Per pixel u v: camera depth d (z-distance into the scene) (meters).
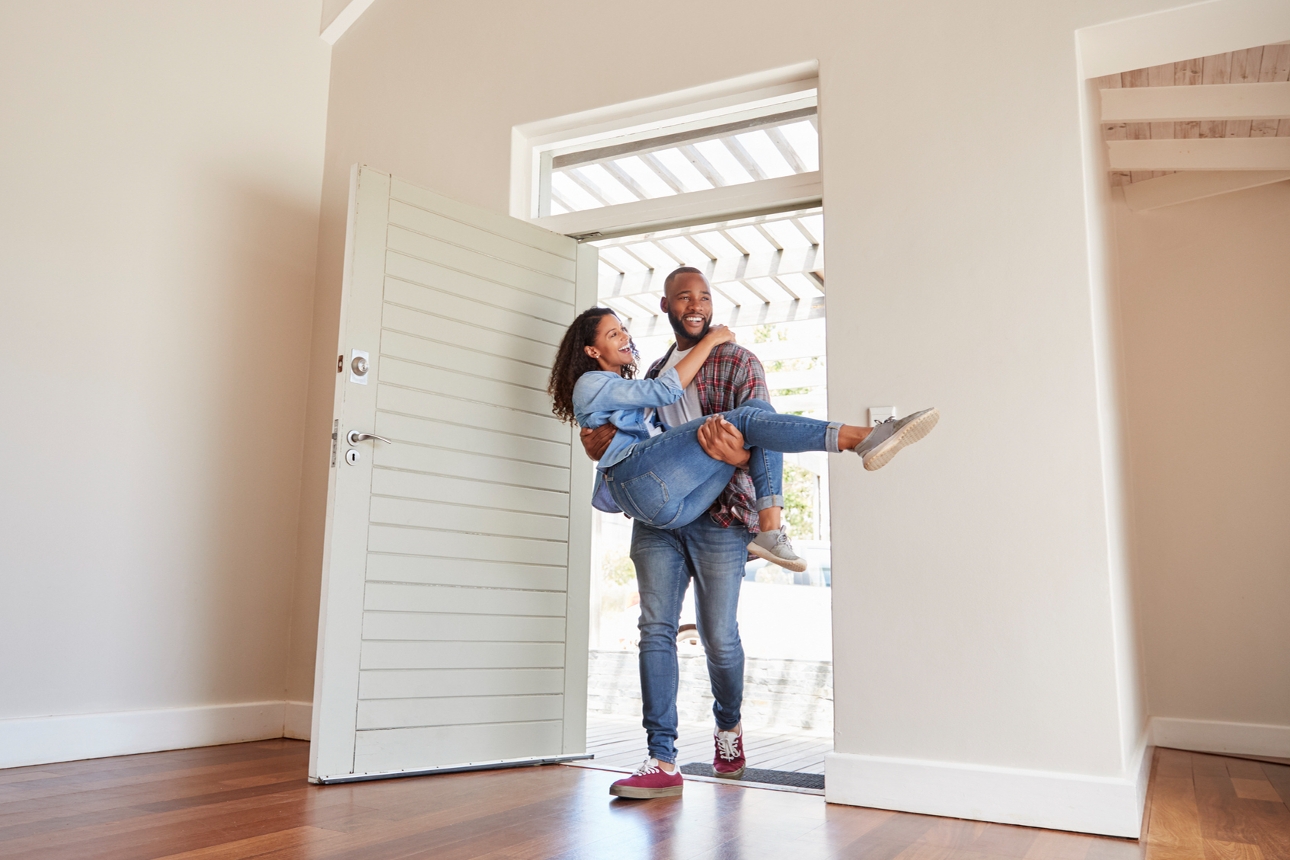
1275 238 4.00
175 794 2.40
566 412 2.91
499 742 2.94
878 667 2.53
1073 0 2.57
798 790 2.64
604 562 8.14
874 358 2.66
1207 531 3.96
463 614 2.90
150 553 3.22
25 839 1.89
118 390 3.15
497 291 3.12
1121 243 4.26
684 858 1.83
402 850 1.83
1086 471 2.38
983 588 2.45
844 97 2.84
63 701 2.94
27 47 2.98
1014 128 2.59
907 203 2.69
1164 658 3.97
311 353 3.85
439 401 2.92
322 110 3.96
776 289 5.92
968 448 2.52
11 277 2.89
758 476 2.64
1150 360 4.15
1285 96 3.38
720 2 3.11
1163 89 3.52
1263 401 3.94
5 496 2.83
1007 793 2.30
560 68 3.38
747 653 5.76
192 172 3.45
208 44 3.54
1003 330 2.52
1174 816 2.42
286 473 3.72
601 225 3.29
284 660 3.65
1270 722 3.76
